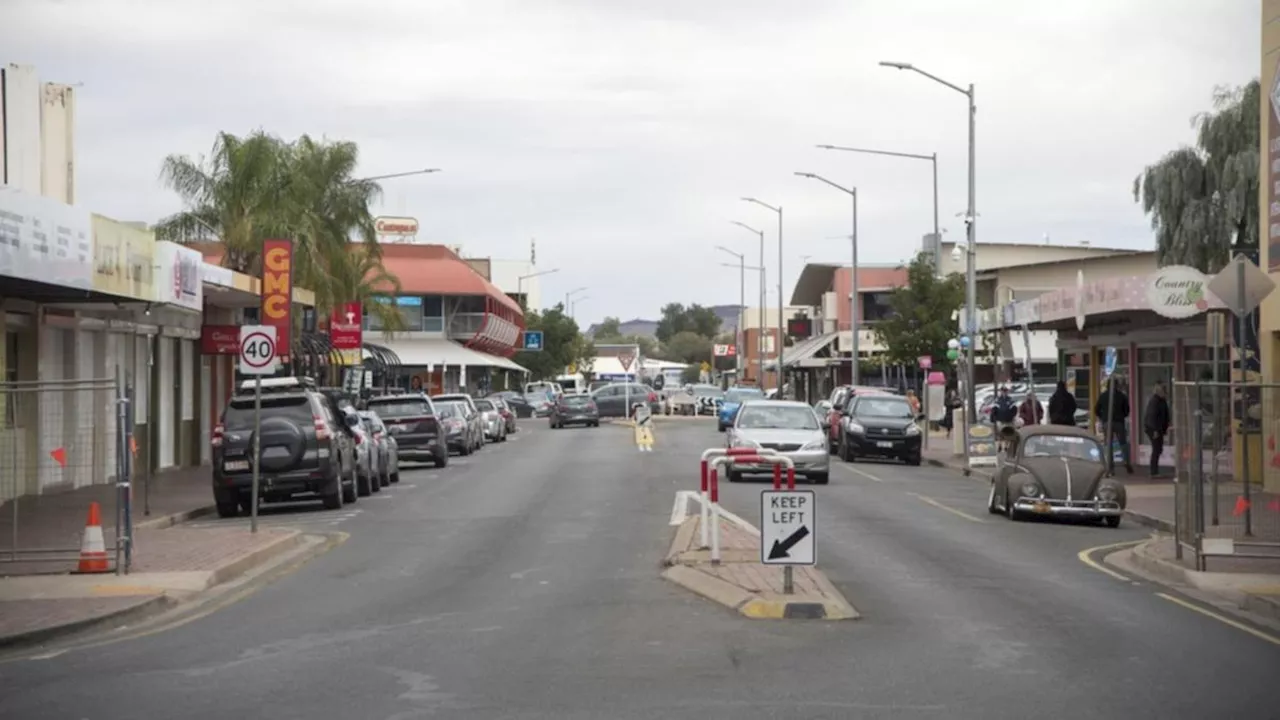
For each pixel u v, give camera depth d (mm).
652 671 10406
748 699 9422
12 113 26828
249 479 24625
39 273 21016
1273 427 16953
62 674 10625
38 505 17266
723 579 14578
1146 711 9180
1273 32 26719
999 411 40562
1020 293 63875
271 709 9211
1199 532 16516
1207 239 44969
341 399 30188
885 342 59844
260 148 42469
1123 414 34094
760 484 30188
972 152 39406
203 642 11992
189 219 42656
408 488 30844
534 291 138000
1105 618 13164
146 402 33844
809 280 95000
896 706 9234
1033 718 8938
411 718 8891
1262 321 27203
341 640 11938
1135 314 31375
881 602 13969
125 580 15539
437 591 15016
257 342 20469
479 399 53031
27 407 17250
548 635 12016
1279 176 26359
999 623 12742
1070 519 23328
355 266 54062
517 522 22609
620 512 24031
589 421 68062
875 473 35906
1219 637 12188
